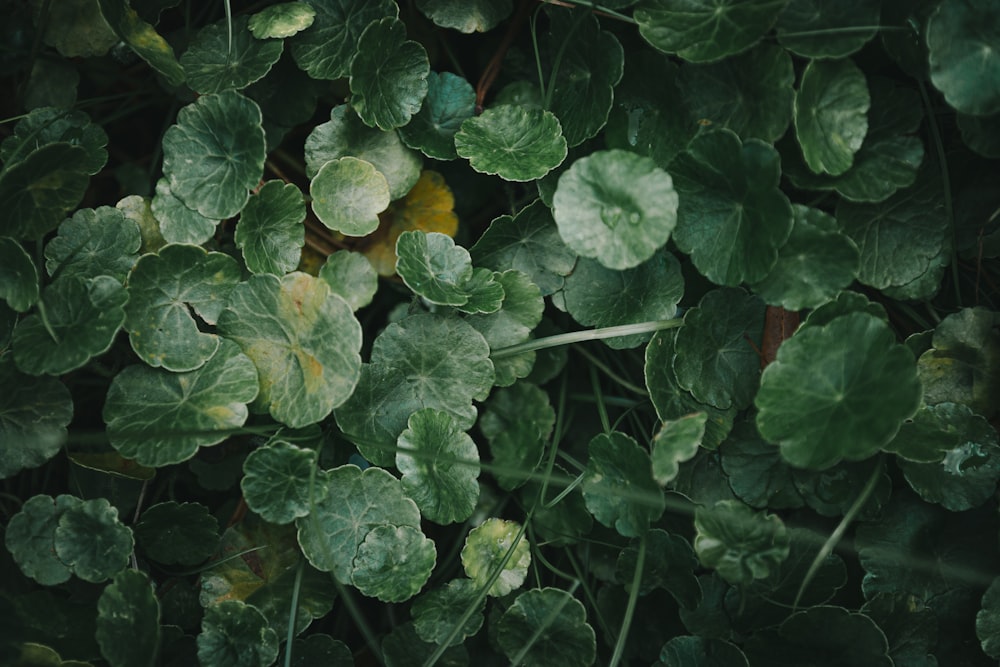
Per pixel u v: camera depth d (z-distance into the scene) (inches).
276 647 14.3
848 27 13.8
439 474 14.4
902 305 15.0
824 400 13.5
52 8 15.3
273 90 15.4
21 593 14.7
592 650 14.5
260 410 14.4
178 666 14.8
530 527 15.2
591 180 13.7
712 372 14.7
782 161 14.3
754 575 13.6
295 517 14.1
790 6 13.9
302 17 14.9
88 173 14.8
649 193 13.6
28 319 14.3
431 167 15.6
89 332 14.0
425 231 15.6
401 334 14.7
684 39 14.0
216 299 14.6
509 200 15.4
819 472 14.7
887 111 14.3
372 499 14.4
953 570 14.6
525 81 15.5
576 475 15.5
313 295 14.2
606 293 14.9
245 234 14.7
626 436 14.1
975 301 14.9
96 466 14.8
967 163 14.6
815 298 13.8
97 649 14.4
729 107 14.3
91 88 15.8
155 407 14.3
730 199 14.1
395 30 14.5
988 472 14.3
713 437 14.7
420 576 14.3
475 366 14.7
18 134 15.0
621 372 15.6
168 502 14.6
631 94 14.9
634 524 14.2
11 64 15.4
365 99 14.6
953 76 13.4
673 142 14.6
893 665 14.2
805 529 14.9
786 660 14.6
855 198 14.1
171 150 14.6
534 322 14.9
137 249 14.8
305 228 15.6
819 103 14.0
